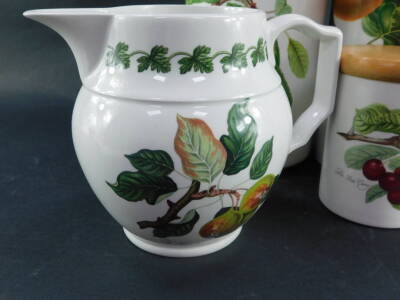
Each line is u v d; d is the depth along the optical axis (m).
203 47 0.40
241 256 0.51
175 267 0.49
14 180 0.68
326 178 0.60
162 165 0.41
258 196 0.46
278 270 0.49
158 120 0.40
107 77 0.43
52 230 0.56
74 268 0.49
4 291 0.46
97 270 0.49
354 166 0.55
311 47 0.64
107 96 0.42
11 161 0.75
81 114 0.44
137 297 0.45
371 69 0.50
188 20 0.39
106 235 0.55
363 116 0.53
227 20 0.41
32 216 0.59
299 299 0.45
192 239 0.48
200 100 0.40
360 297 0.45
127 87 0.41
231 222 0.47
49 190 0.65
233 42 0.41
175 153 0.40
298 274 0.48
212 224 0.46
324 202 0.61
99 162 0.43
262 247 0.53
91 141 0.43
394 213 0.55
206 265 0.50
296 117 0.68
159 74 0.40
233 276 0.48
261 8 0.60
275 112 0.45
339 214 0.59
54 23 0.42
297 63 0.64
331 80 0.55
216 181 0.42
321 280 0.48
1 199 0.63
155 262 0.50
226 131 0.41
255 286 0.47
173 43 0.40
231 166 0.42
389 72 0.49
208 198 0.43
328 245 0.53
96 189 0.46
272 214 0.60
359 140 0.54
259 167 0.44
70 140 0.84
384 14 0.59
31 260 0.50
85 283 0.47
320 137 0.72
